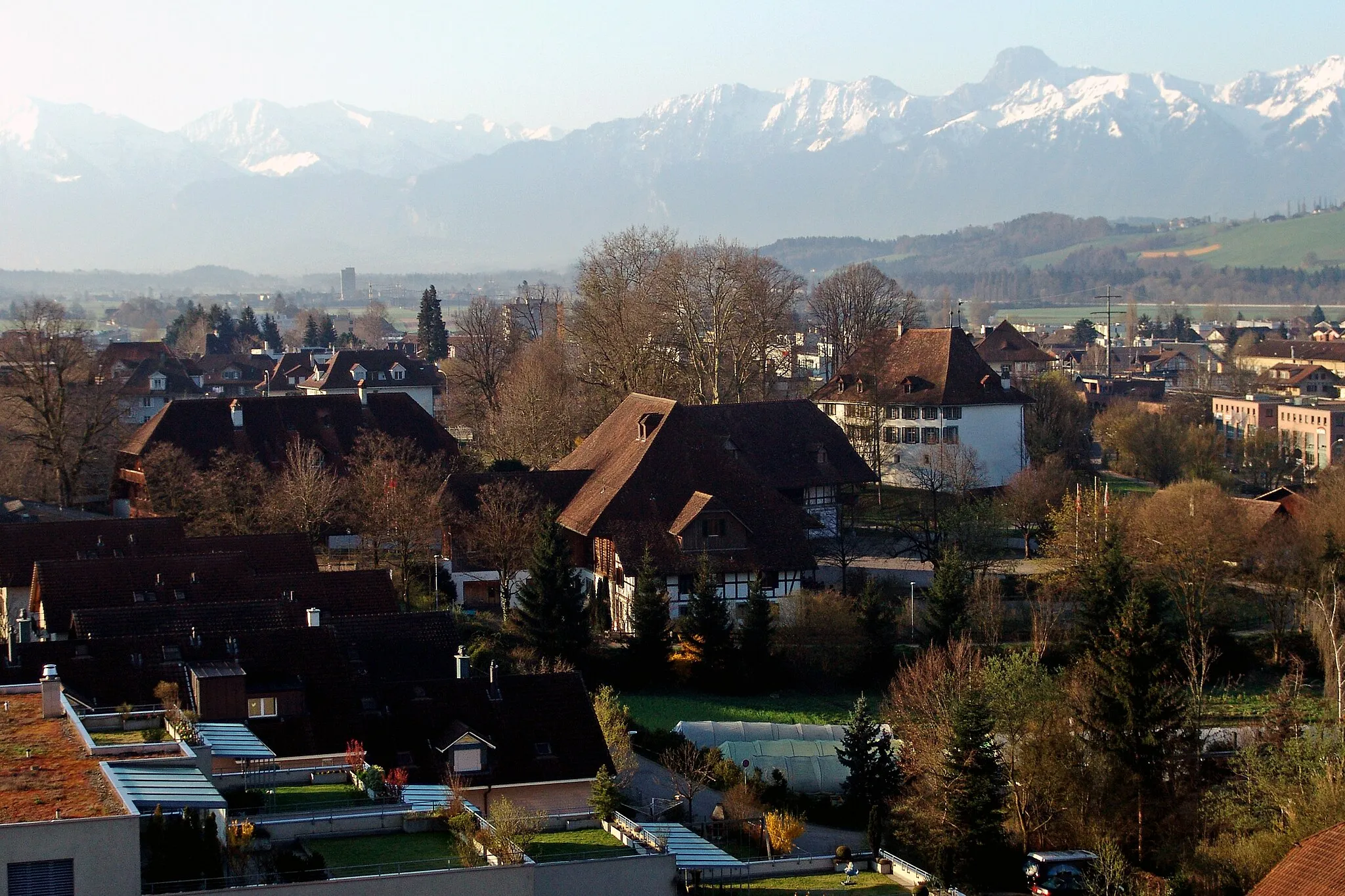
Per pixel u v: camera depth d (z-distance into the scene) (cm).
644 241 19212
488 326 19775
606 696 8631
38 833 4100
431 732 6788
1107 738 7812
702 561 10325
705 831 7325
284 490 11912
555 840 6028
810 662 10144
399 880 4644
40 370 13300
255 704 6600
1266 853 6794
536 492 11912
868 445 16188
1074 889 6975
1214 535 11300
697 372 17588
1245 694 10275
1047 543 12269
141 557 8819
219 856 4566
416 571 11362
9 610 9275
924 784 7488
